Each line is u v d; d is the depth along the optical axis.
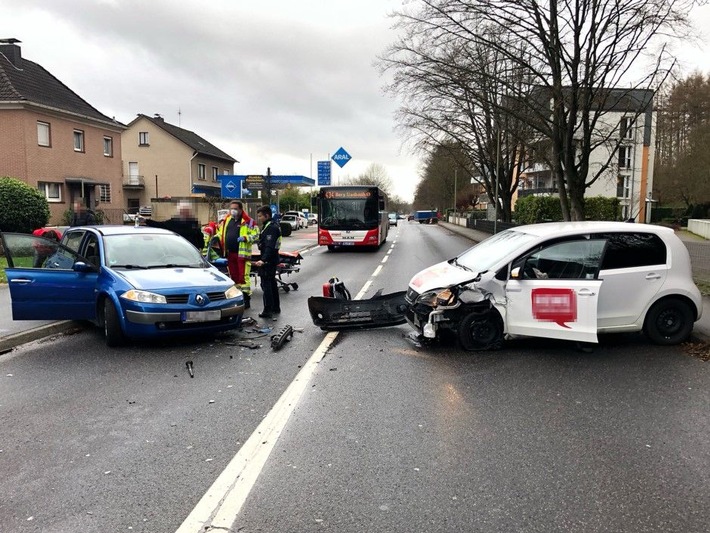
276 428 4.41
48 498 3.35
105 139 33.88
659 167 51.88
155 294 6.80
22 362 6.36
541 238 6.70
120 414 4.73
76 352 6.80
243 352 6.79
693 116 44.16
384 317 7.96
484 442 4.16
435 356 6.55
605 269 6.65
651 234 6.79
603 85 19.33
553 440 4.21
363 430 4.38
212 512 3.19
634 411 4.81
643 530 3.04
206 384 5.54
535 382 5.58
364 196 23.33
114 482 3.55
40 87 29.39
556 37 18.61
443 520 3.12
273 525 3.06
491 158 37.84
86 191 31.72
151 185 53.25
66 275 7.53
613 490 3.47
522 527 3.06
